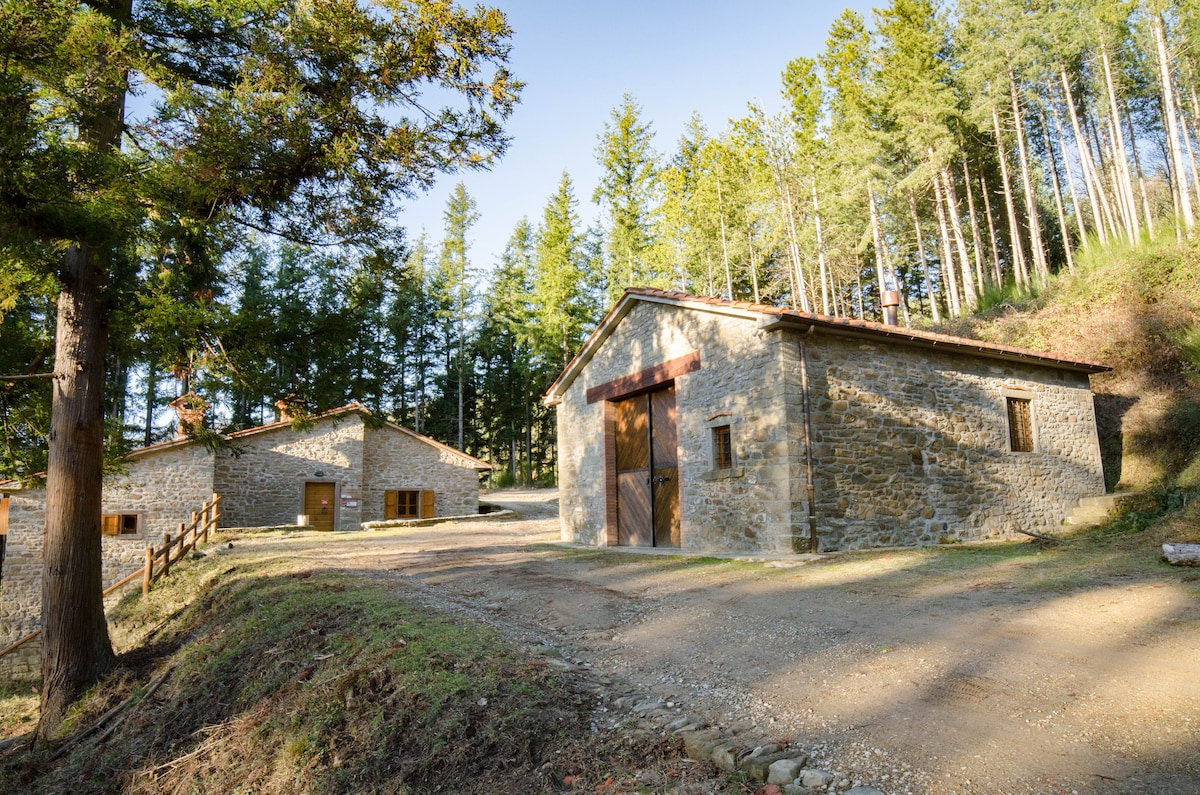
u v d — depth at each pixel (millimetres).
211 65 8102
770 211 29203
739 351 10414
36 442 9508
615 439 13852
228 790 4840
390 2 7266
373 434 24750
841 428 10008
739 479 10297
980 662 4258
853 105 25203
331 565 11055
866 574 7543
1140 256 18734
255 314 8602
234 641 7711
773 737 3555
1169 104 19516
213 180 6910
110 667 8336
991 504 11742
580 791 3404
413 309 41719
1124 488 14273
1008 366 12750
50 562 7938
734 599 6883
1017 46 23469
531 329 38250
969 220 32594
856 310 38719
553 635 6281
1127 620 4840
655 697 4398
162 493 20016
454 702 4441
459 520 22891
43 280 7223
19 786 6562
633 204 35094
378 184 8297
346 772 4266
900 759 3143
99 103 6766
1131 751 2957
